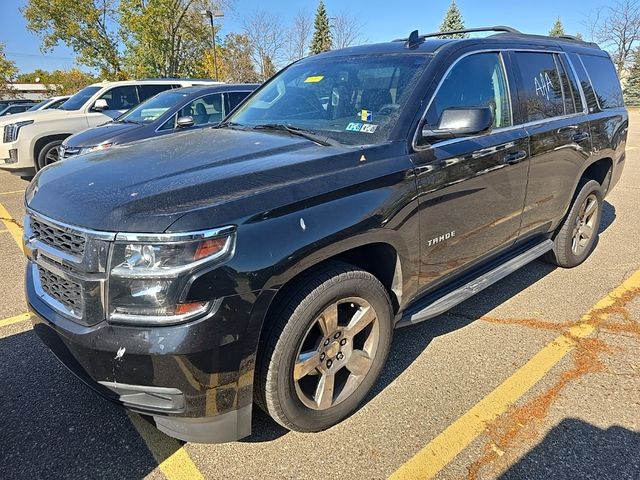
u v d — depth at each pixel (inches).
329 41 2038.6
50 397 107.5
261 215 77.1
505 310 146.6
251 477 85.8
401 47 126.3
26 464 88.6
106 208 75.9
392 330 105.0
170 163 93.1
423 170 101.4
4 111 823.1
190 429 79.0
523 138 130.1
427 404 104.3
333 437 95.0
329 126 113.5
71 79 1907.0
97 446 93.1
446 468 87.0
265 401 86.1
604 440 93.0
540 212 146.0
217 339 73.4
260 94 146.5
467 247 119.6
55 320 80.7
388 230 94.4
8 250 208.5
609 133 173.2
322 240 82.8
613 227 229.6
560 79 153.6
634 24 1391.5
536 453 90.0
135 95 398.0
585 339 129.2
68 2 1192.2
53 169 102.9
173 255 71.0
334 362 95.0
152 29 1228.5
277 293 80.3
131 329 72.4
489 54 128.3
